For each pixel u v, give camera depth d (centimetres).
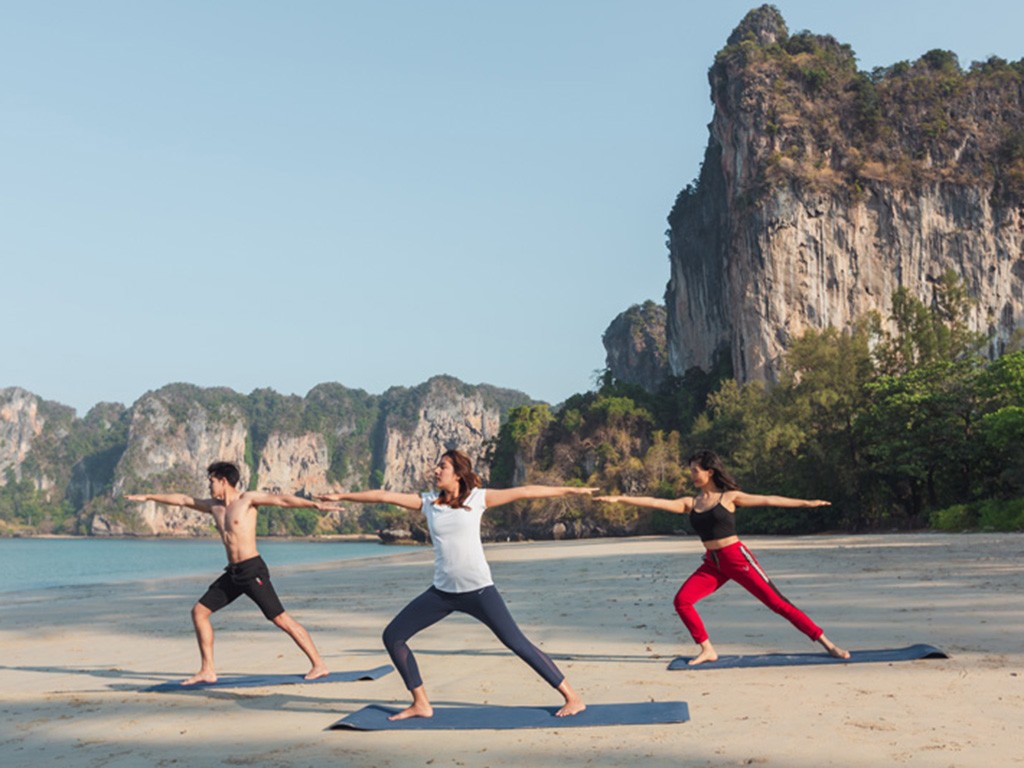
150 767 504
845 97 11012
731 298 11194
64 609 1702
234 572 750
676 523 8612
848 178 10500
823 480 6041
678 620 1079
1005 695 588
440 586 592
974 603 1094
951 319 9500
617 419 11581
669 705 592
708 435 8881
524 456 12388
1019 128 10831
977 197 10406
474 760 489
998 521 4000
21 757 545
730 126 11344
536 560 3225
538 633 1028
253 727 596
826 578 1566
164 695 727
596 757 482
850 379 6344
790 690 632
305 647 761
